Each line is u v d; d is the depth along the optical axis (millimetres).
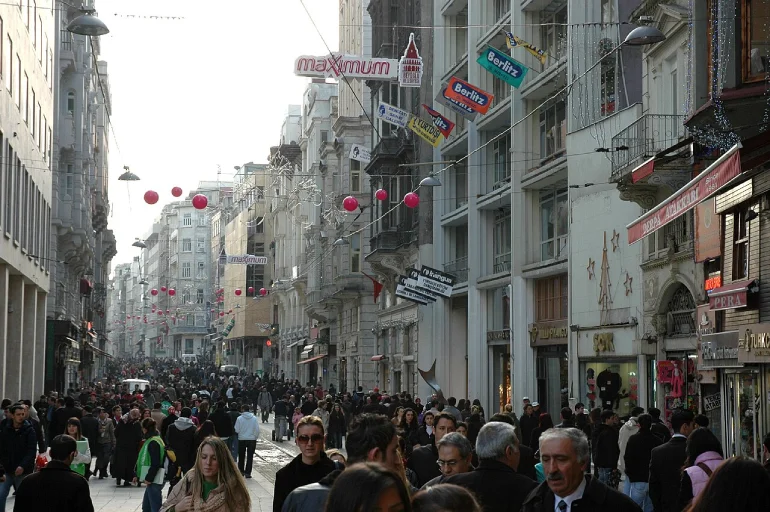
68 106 56406
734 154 14805
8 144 34625
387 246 49000
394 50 48469
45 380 50938
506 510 6902
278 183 93438
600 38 29016
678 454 10766
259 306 102562
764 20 17438
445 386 44312
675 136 23625
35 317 43344
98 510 18641
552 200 33969
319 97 76438
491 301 40125
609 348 27203
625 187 24344
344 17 67375
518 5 34656
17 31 36094
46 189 46156
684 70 23266
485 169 40375
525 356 34875
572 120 29797
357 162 61562
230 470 8656
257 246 102875
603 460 16031
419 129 32375
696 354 22828
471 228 40312
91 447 25188
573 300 29750
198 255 158625
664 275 24266
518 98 34844
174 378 71000
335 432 31938
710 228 21562
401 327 49719
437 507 3439
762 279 19234
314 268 72125
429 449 10398
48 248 47219
